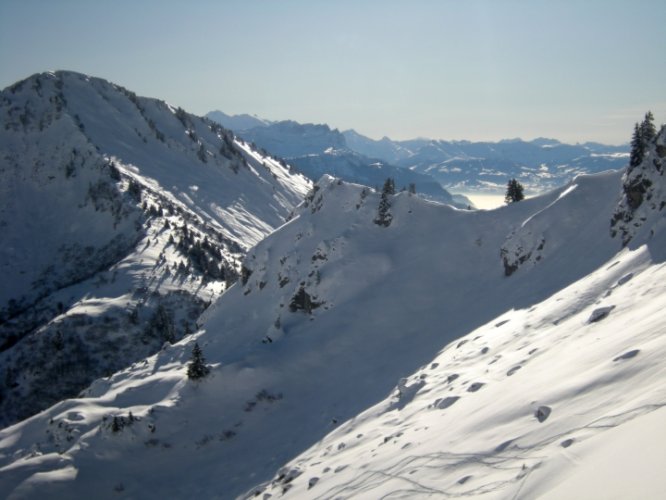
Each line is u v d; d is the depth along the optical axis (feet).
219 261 568.00
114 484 139.85
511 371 81.41
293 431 146.00
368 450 85.87
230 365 176.65
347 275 216.54
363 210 247.70
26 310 516.73
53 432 161.27
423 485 55.88
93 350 379.14
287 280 234.99
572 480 35.73
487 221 217.56
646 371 47.96
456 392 88.69
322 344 187.62
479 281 191.52
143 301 436.76
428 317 184.65
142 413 160.45
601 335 71.56
